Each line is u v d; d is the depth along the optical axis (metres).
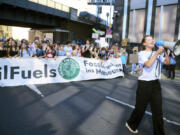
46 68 6.64
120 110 4.05
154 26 15.97
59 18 34.22
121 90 6.00
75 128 3.08
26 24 34.62
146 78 2.66
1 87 5.83
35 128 3.03
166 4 15.04
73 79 7.20
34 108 3.96
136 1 17.00
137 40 17.23
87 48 9.49
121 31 18.23
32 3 25.09
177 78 9.38
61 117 3.53
